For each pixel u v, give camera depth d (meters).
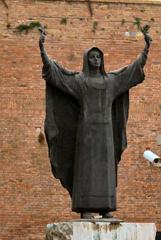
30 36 32.28
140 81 15.44
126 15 32.91
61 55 32.31
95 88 15.12
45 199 31.33
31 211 31.22
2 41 32.09
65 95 15.29
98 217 14.80
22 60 32.06
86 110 15.08
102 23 32.72
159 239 31.44
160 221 31.75
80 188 14.91
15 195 31.25
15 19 32.34
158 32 32.94
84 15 32.69
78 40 32.50
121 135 15.48
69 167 15.44
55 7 32.62
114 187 15.02
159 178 32.00
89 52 15.26
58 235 14.32
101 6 32.81
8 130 31.58
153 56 32.69
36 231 31.12
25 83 31.92
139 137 32.16
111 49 32.56
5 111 31.64
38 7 32.56
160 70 32.62
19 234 31.06
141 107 32.34
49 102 15.26
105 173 14.93
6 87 31.81
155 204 31.81
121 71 15.36
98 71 15.30
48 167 31.58
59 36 32.41
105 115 15.10
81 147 15.02
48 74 14.95
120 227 14.16
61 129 15.35
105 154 14.98
